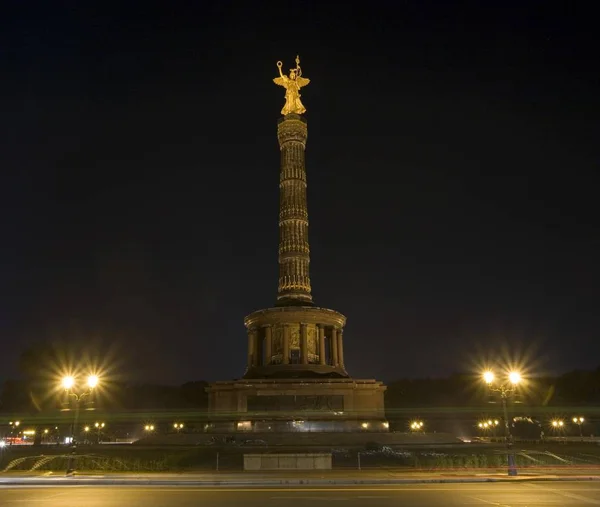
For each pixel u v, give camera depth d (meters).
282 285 74.44
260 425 61.59
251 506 22.30
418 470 39.34
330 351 72.69
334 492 27.11
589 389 115.56
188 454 47.72
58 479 32.53
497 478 32.84
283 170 78.19
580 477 33.38
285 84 81.88
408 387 118.00
